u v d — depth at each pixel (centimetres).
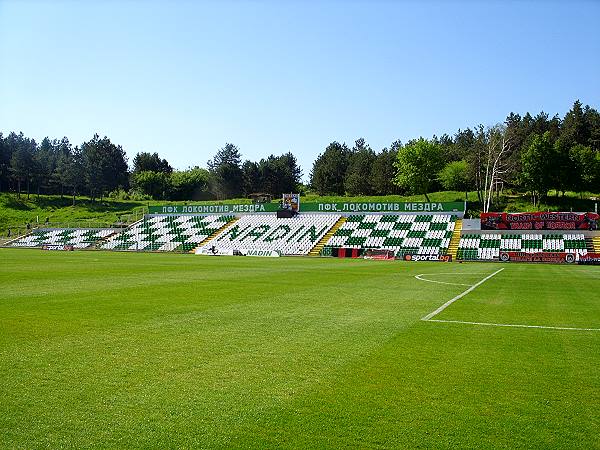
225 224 9519
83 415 852
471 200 10988
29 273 3659
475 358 1238
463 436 782
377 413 869
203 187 17400
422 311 1997
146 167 19788
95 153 14138
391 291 2748
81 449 733
